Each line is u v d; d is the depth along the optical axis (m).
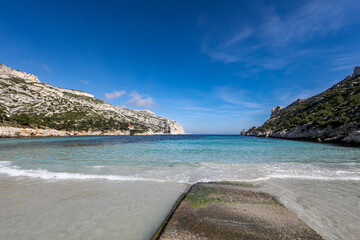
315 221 3.89
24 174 8.05
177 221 3.73
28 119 66.56
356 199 5.14
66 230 3.53
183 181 7.01
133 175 7.93
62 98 118.31
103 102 167.50
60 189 5.97
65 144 28.25
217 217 3.94
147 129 146.25
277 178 7.43
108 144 29.11
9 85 96.00
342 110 39.28
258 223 3.68
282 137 58.88
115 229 3.59
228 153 16.92
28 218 4.01
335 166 10.20
